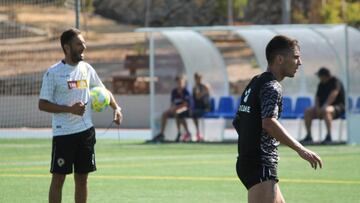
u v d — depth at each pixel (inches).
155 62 3196.4
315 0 3853.3
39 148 2111.2
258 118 723.4
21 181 1418.6
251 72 3693.4
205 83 2518.5
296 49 724.0
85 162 946.7
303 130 2301.9
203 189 1315.2
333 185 1366.9
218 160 1792.6
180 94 2336.4
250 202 725.3
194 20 4662.9
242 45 3922.2
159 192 1278.3
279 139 697.0
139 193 1268.5
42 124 2856.8
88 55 3678.6
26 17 3666.3
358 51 2274.9
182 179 1444.4
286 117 2306.8
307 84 2450.8
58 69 939.3
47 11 3794.3
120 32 4202.8
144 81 3070.9
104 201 1186.0
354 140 2208.4
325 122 2204.7
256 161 724.0
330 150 2023.9
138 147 2142.0
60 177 944.9
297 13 3961.6
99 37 4001.0
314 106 2231.8
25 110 2869.1
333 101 2208.4
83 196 960.3
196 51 2500.0
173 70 3159.5
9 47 3341.5
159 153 1967.3
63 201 1181.1
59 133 936.3
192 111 2335.1
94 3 4623.5
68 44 939.3
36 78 3004.4
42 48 3341.5
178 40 2439.7
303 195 1248.8
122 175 1502.2
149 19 4662.9
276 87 708.7
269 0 4601.4
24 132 2667.3
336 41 2306.8
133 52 3754.9
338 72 2432.3
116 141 2346.2
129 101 2979.8
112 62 3425.2
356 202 1178.0
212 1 4672.7
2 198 1216.2
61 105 929.5
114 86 3088.1
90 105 956.6
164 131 2346.2
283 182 1406.3
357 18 3828.7
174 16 4692.4
